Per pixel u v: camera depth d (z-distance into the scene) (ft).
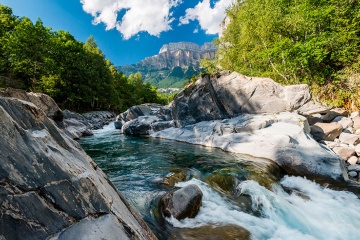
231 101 54.29
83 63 159.63
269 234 18.35
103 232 8.77
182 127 60.95
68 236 7.97
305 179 31.71
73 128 68.28
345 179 29.32
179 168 31.09
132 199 20.75
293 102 48.60
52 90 113.80
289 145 36.06
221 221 19.07
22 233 7.15
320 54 61.82
